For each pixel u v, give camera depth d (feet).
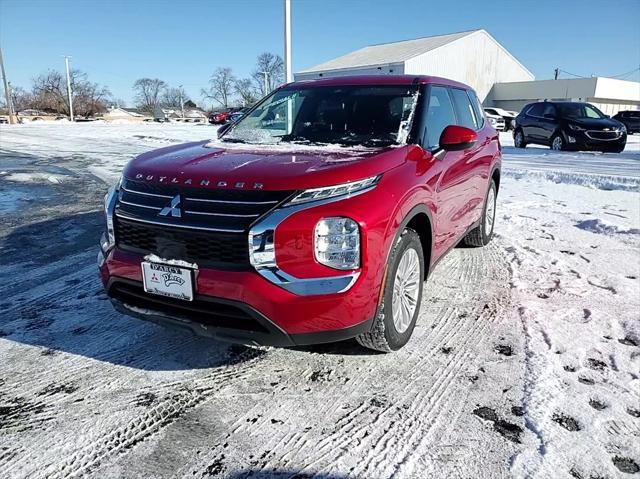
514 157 43.65
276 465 7.00
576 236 18.49
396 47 145.07
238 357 9.89
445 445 7.38
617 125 47.91
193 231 8.07
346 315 8.05
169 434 7.63
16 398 8.48
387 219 8.41
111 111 234.99
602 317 11.58
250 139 12.26
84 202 24.58
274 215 7.76
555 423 7.81
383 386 8.89
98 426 7.79
